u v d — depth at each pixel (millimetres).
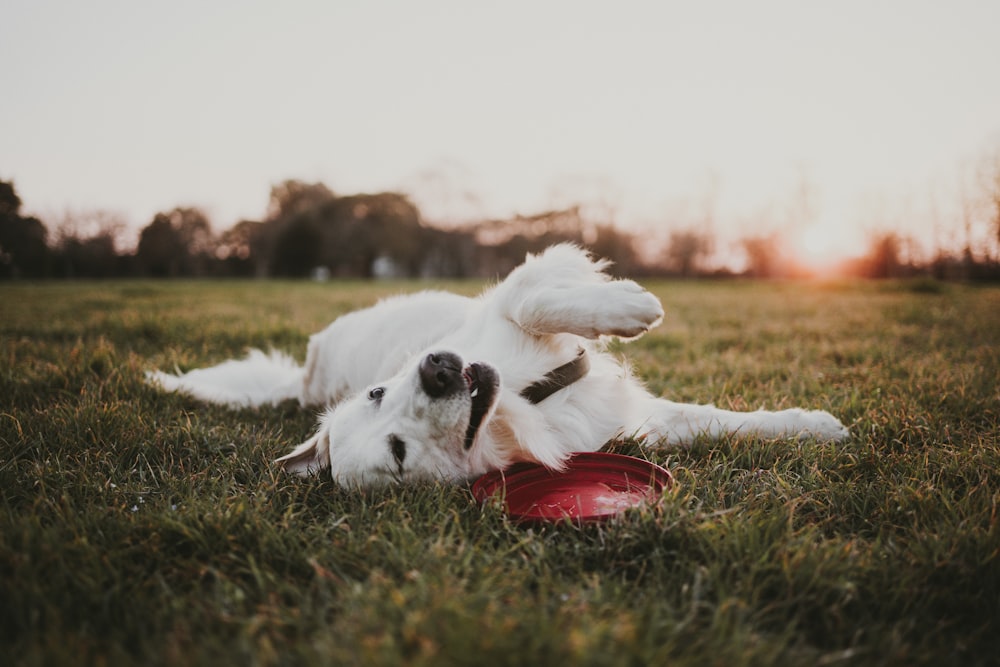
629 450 3051
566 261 3283
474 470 2727
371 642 1430
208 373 4637
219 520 2188
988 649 1638
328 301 12148
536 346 3084
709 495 2391
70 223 42750
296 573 2014
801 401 3650
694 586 1790
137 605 1822
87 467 2795
